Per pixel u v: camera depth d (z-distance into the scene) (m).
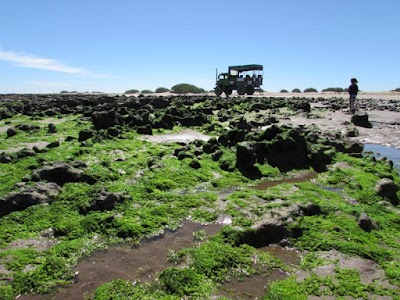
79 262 7.59
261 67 53.44
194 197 10.78
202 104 35.66
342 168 13.80
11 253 7.66
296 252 8.07
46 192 10.18
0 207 9.28
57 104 32.66
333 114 29.77
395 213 9.99
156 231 8.92
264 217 8.96
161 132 20.12
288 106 33.19
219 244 8.09
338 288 6.65
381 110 34.03
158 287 6.70
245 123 20.73
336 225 8.97
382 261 7.59
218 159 14.48
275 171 13.59
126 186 11.30
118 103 29.33
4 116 26.70
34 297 6.51
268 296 6.50
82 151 14.90
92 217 9.12
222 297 6.43
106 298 6.32
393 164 15.12
